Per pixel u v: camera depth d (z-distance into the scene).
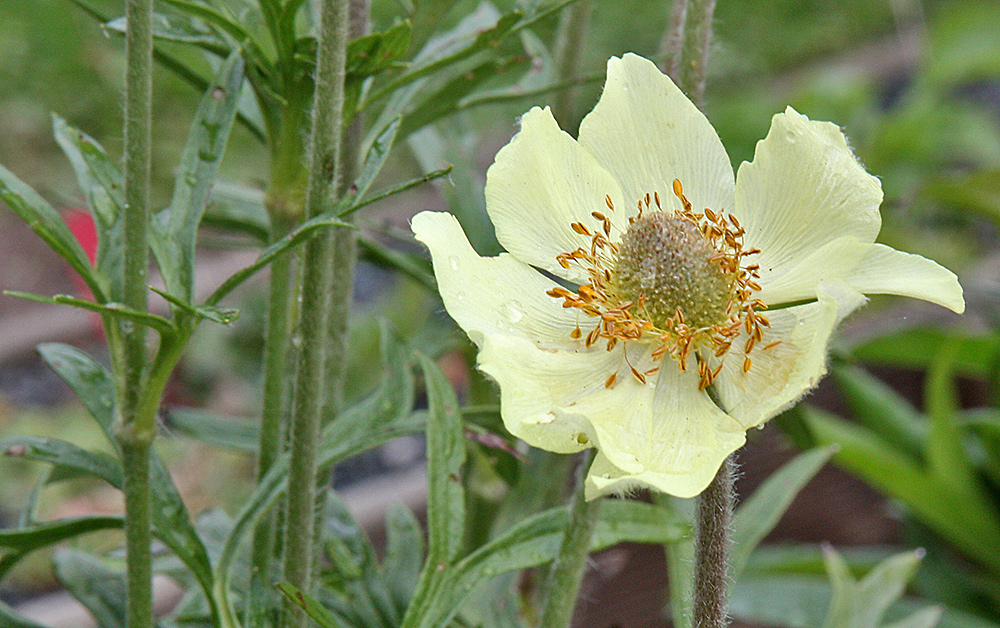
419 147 0.32
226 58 0.26
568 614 0.25
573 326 0.25
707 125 0.25
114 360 0.24
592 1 0.29
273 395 0.27
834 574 0.32
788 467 0.30
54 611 0.41
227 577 0.26
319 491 0.27
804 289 0.24
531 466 0.30
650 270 0.25
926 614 0.33
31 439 0.25
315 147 0.24
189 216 0.25
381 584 0.28
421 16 0.27
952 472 0.39
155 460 0.25
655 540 0.26
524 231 0.25
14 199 0.24
